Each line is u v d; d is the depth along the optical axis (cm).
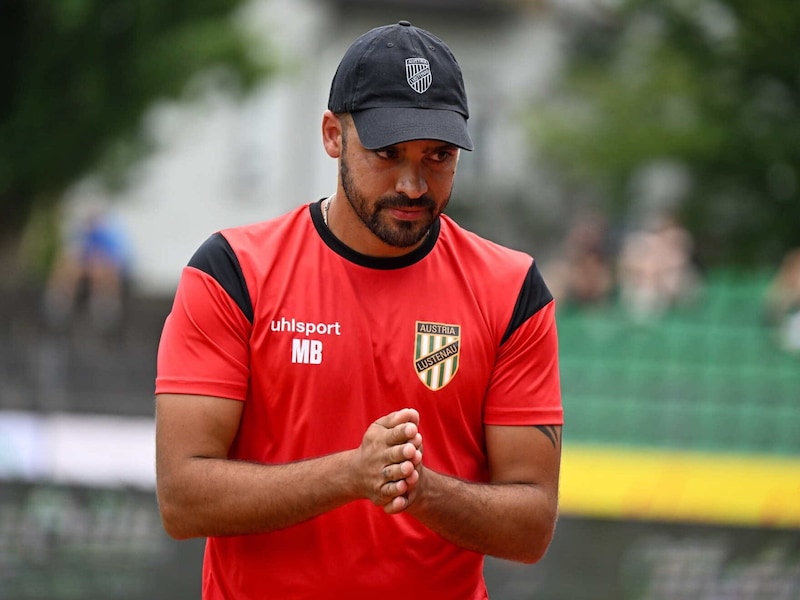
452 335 972
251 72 4744
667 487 2591
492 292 989
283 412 959
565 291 4034
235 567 991
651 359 2731
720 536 2172
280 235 981
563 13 7669
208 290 956
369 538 971
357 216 949
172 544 2244
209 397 950
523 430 992
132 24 4441
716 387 2681
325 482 902
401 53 930
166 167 7688
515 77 8281
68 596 2262
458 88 940
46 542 2284
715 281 3416
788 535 2161
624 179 5641
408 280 975
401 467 870
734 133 5016
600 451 2652
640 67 5562
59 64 4400
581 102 6212
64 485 2336
